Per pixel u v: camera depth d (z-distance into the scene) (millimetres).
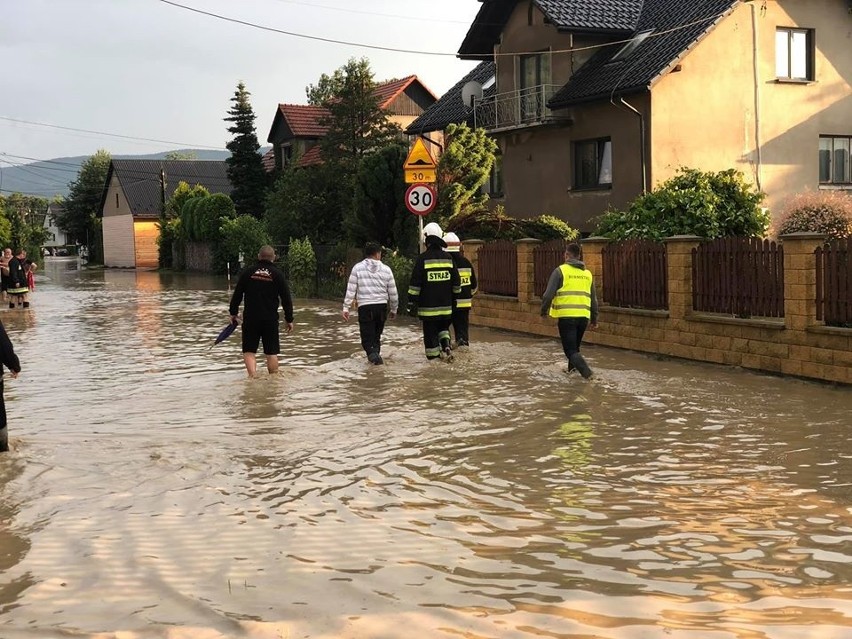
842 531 5438
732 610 4316
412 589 4664
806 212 19562
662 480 6660
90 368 13531
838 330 10461
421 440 8141
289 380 11734
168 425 9023
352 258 27266
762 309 11844
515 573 4855
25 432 8836
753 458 7262
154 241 68812
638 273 14117
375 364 12922
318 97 66125
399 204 25047
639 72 22547
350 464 7316
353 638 4105
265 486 6711
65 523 5910
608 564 4961
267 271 12133
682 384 10883
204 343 16688
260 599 4590
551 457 7422
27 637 4223
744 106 23531
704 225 14898
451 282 13141
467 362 12992
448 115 31703
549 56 26328
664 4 25594
